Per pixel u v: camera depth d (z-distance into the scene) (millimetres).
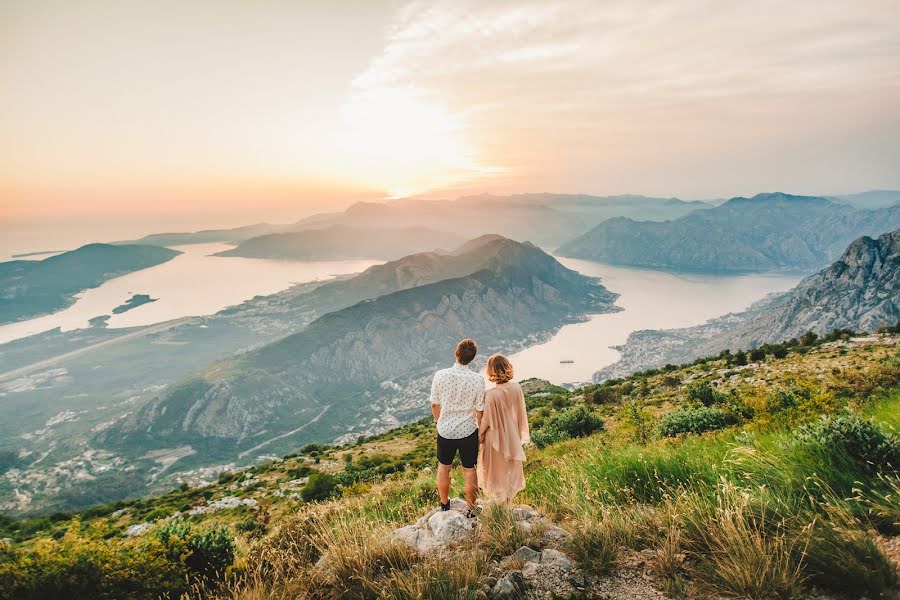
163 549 6480
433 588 3924
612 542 4246
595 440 17141
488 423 6047
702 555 3822
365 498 10266
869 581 3078
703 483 5340
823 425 5512
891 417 7379
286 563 5574
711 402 25719
